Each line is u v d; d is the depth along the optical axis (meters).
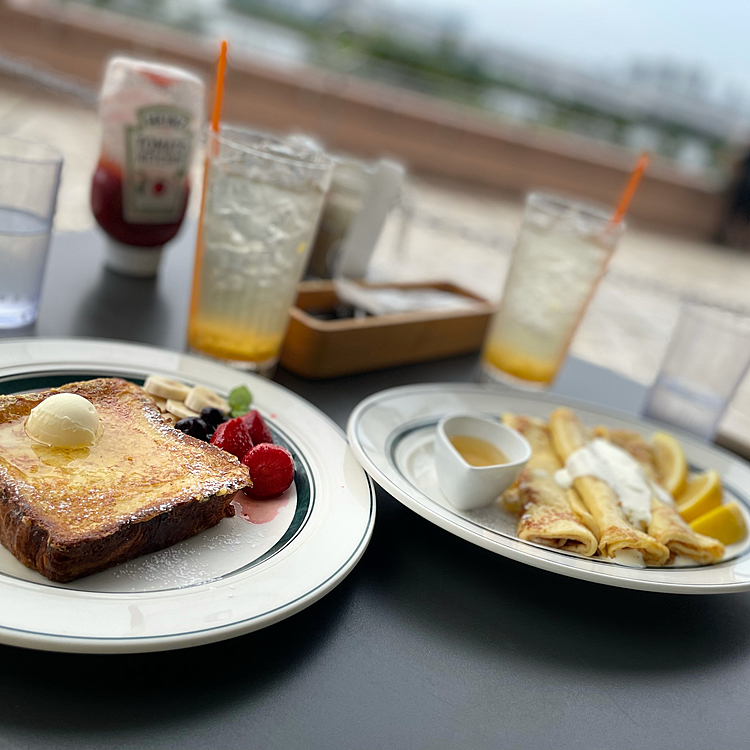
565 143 7.27
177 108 1.14
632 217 7.44
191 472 0.70
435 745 0.54
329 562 0.65
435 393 1.06
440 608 0.69
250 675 0.56
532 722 0.58
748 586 0.75
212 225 0.98
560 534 0.77
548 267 1.17
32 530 0.58
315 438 0.86
